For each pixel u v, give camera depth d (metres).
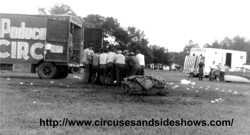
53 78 21.84
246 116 10.56
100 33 25.64
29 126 7.78
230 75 36.47
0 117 8.63
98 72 19.53
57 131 7.40
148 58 88.06
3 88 15.12
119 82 18.61
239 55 42.06
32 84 17.72
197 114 10.50
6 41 21.67
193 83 25.64
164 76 40.72
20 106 10.35
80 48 23.91
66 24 21.47
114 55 18.70
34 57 21.66
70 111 9.89
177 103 12.93
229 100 15.03
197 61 40.91
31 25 21.55
